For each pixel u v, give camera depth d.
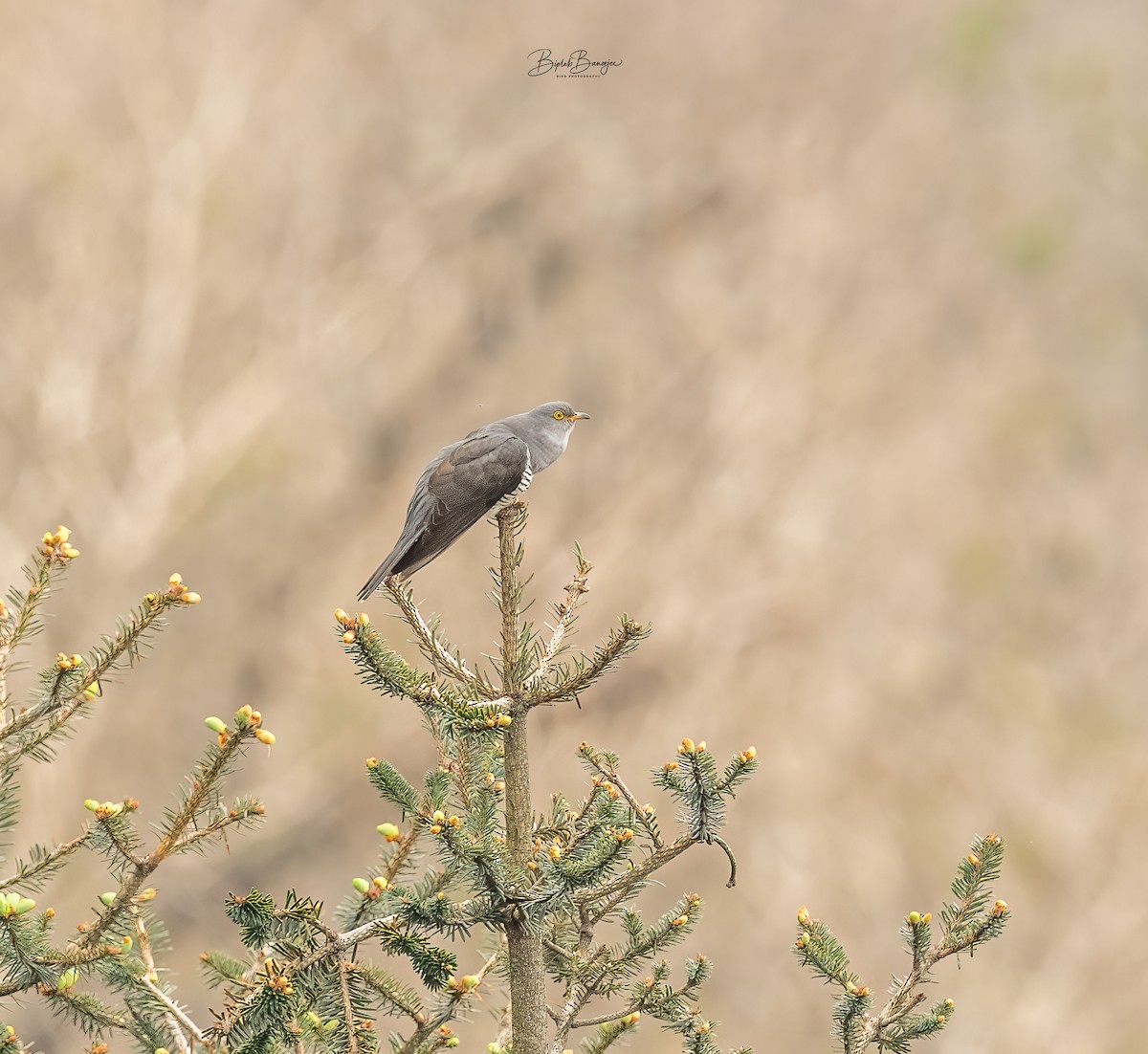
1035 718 26.92
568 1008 4.71
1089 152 34.19
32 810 21.27
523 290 28.66
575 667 4.62
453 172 28.30
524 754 4.61
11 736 4.55
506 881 4.26
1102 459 31.30
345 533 26.55
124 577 24.03
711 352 27.20
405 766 23.45
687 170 29.09
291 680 24.83
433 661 4.71
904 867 24.20
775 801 24.19
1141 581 29.20
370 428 27.47
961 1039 21.14
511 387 27.98
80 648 23.41
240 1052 4.07
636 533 25.42
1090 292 33.00
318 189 27.72
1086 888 23.91
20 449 25.23
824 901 23.23
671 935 4.82
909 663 27.03
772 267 28.14
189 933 21.41
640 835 4.68
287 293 27.12
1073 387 32.19
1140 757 26.06
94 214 26.38
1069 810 24.94
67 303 25.69
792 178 29.12
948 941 4.80
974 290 31.39
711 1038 4.80
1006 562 29.38
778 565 25.48
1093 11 35.91
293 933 4.20
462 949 15.32
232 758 4.24
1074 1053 21.67
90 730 22.75
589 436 26.70
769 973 22.27
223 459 26.06
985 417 30.66
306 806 23.30
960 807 25.33
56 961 4.20
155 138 26.70
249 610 25.47
